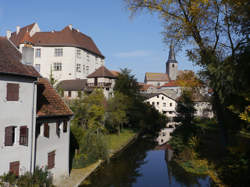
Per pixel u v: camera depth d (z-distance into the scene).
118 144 33.28
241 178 15.05
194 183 19.27
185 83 21.69
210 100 24.03
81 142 23.98
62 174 18.61
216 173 19.69
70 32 53.19
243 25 15.17
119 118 38.06
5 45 16.22
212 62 17.30
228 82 15.73
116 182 19.94
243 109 14.41
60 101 19.38
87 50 54.97
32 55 16.09
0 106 13.12
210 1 17.39
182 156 25.73
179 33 18.91
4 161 13.30
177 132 31.83
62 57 50.59
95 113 28.02
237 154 15.80
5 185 12.25
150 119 52.91
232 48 18.19
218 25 18.64
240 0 14.99
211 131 42.31
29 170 14.73
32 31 53.28
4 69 13.29
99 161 25.12
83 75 53.59
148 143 37.91
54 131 17.66
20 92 14.25
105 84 45.88
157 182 20.16
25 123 14.52
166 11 18.77
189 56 19.70
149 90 102.88
